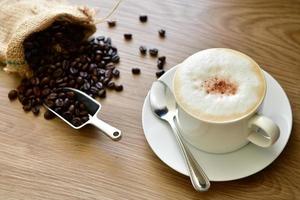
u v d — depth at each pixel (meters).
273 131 0.51
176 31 0.70
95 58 0.67
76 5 0.73
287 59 0.64
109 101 0.64
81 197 0.57
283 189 0.54
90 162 0.59
